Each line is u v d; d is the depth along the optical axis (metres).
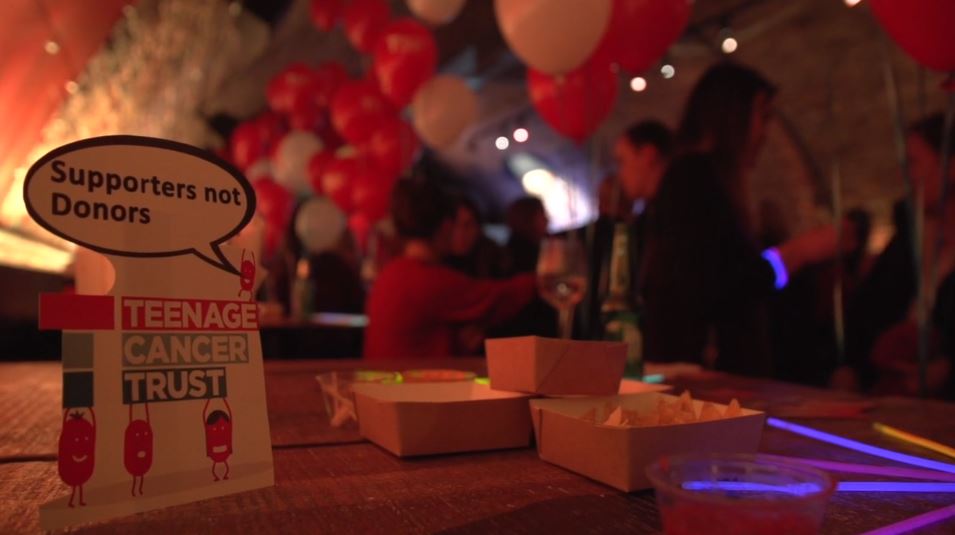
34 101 2.17
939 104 3.28
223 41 4.19
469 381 0.67
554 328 2.68
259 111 6.18
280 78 3.89
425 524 0.38
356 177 3.55
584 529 0.38
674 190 2.22
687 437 0.46
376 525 0.38
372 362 1.42
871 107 3.56
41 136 2.39
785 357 3.06
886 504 0.43
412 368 1.25
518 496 0.44
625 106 5.00
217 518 0.39
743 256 2.18
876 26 3.28
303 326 2.98
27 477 0.49
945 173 1.75
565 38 1.78
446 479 0.48
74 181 0.40
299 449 0.59
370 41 3.14
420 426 0.55
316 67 5.32
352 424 0.70
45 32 1.93
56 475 0.49
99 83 3.18
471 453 0.57
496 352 0.61
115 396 0.40
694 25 3.91
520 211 3.27
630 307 0.98
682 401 0.52
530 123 6.14
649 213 2.44
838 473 0.51
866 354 2.85
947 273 2.54
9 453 0.57
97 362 0.40
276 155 4.05
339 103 3.33
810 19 3.53
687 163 2.24
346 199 3.60
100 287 0.43
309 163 3.91
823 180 3.86
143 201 0.42
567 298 1.10
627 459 0.44
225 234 0.46
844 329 3.00
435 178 7.86
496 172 7.42
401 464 0.53
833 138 3.76
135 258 0.42
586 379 0.57
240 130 4.57
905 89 3.39
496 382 0.62
